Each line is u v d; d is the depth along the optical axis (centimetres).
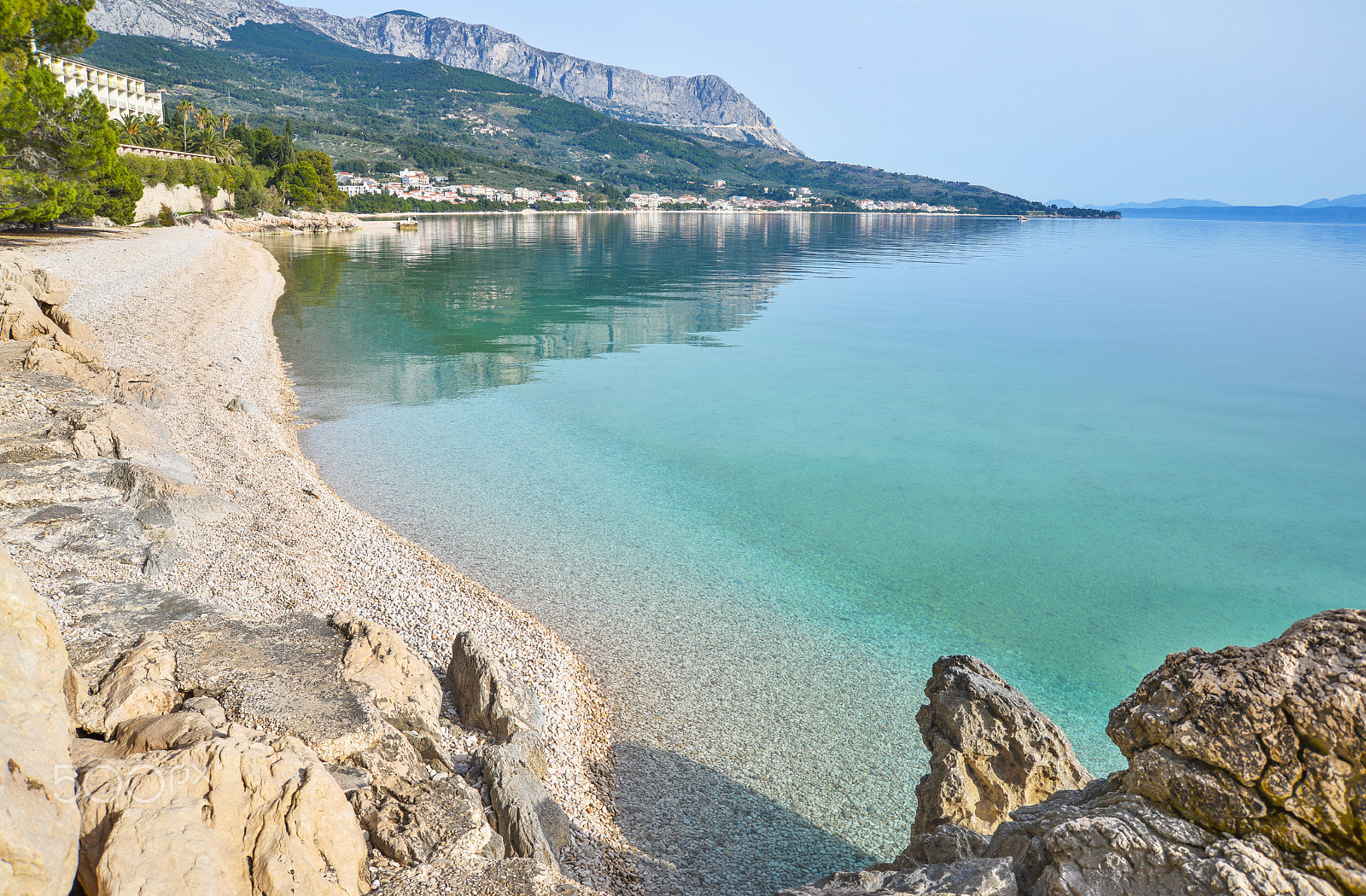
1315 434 2683
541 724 1027
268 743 742
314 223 11694
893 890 580
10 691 515
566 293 6009
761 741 1133
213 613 1031
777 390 3225
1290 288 7050
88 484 1417
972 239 15600
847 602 1552
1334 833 458
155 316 3328
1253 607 1580
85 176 4800
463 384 3150
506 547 1705
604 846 884
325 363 3378
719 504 2023
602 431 2611
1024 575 1688
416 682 939
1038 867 563
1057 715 1245
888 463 2378
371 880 642
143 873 511
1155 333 4644
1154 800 536
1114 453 2486
